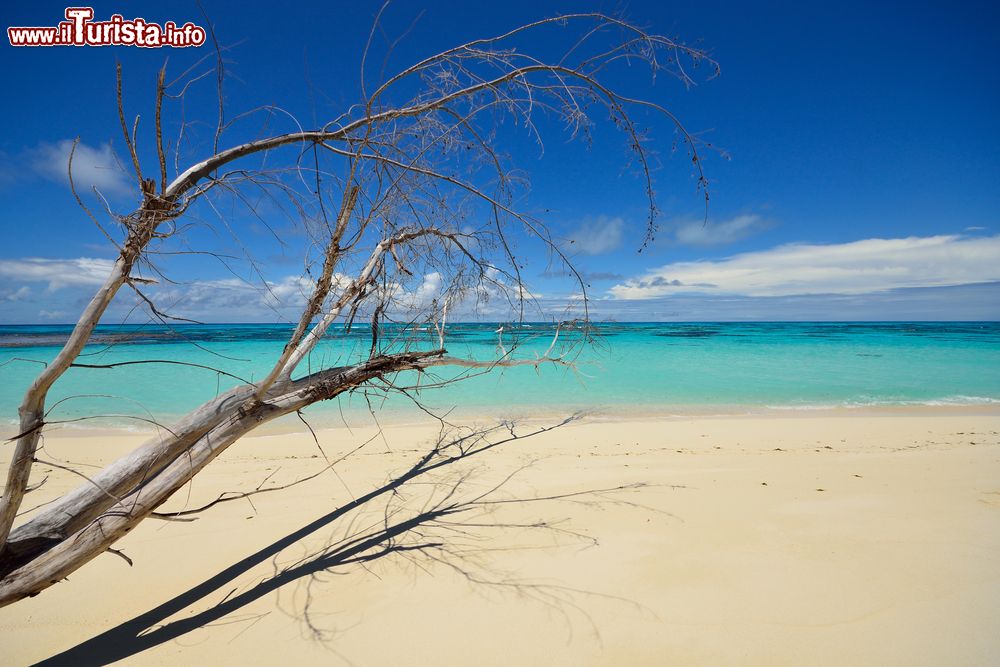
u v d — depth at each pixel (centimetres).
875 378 1349
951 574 287
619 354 2080
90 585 310
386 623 261
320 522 398
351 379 294
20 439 210
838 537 337
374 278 306
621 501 418
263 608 280
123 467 246
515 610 268
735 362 1767
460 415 905
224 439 252
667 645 236
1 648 253
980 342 2845
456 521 389
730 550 323
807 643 234
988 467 493
